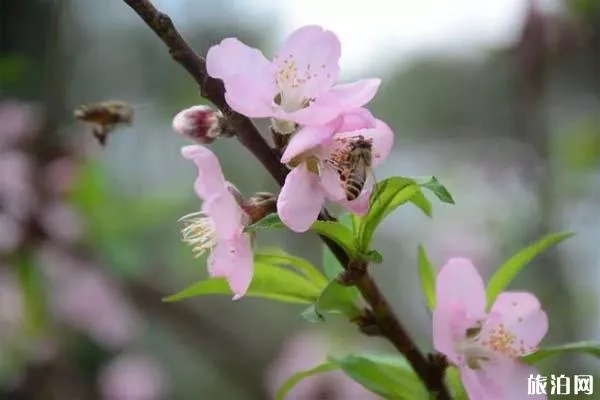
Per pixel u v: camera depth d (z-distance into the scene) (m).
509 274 0.40
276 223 0.37
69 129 0.76
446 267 0.39
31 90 0.81
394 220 0.92
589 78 0.77
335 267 0.40
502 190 0.79
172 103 0.88
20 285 0.71
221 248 0.38
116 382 0.80
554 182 0.74
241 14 0.90
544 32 0.72
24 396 0.75
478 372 0.39
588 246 0.76
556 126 0.78
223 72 0.37
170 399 0.86
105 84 0.88
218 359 0.78
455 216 0.82
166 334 0.88
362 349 0.72
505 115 0.84
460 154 0.90
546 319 0.39
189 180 0.87
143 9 0.37
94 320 0.76
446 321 0.38
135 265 0.74
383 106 0.96
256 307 0.88
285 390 0.41
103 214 0.73
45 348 0.74
